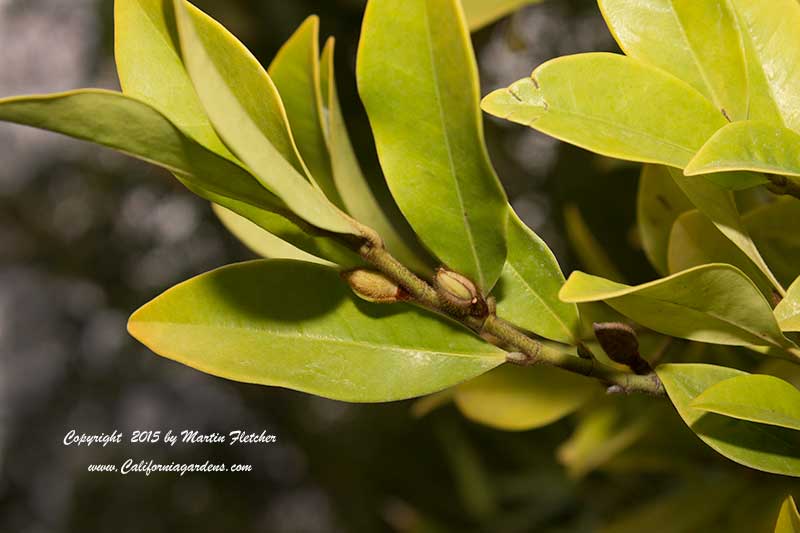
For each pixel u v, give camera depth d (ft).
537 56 3.07
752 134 0.99
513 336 1.07
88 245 5.37
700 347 1.35
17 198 5.53
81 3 5.61
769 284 1.15
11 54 5.92
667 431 1.56
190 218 4.91
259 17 2.77
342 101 2.62
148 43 1.04
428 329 1.08
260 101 1.00
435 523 3.14
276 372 1.06
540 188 3.12
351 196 1.18
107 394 5.89
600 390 1.36
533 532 2.82
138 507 5.25
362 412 3.93
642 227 1.28
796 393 1.01
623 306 1.03
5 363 6.16
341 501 4.04
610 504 2.64
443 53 0.99
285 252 1.20
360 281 1.05
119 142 0.97
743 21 1.10
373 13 1.00
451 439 2.98
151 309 1.06
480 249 1.04
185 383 5.72
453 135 1.01
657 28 1.09
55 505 5.93
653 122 1.03
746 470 1.55
